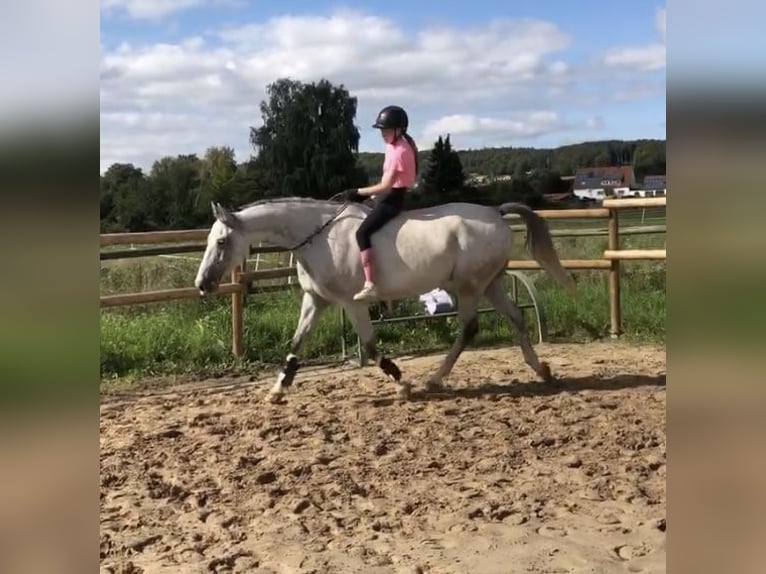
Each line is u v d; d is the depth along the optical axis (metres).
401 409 5.64
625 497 3.79
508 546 3.26
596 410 5.49
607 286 9.51
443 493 3.95
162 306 8.71
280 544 3.35
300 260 5.84
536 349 8.09
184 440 5.02
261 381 6.91
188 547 3.35
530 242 6.24
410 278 5.79
